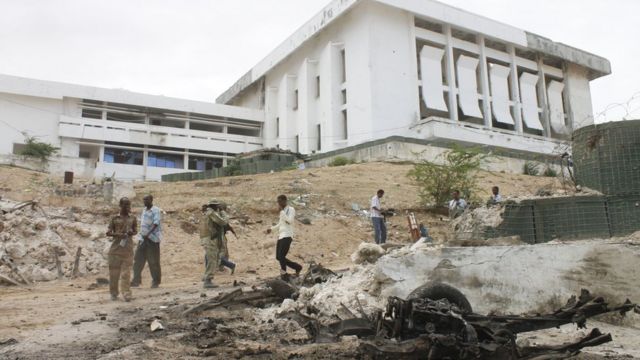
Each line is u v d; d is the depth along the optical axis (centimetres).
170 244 1427
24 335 616
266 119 5928
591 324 671
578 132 904
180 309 735
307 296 757
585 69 6412
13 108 4766
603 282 681
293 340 584
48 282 1150
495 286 716
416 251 755
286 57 5684
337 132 5056
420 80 5066
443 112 5225
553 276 706
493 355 443
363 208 2005
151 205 1069
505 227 837
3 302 859
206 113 5609
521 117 5688
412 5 4906
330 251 1542
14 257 1195
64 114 4972
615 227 815
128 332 629
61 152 4862
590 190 866
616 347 573
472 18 5312
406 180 2691
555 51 5931
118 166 5000
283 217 996
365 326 538
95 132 4962
